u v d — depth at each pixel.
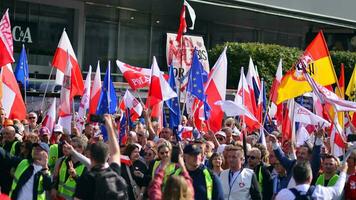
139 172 12.20
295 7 38.50
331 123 15.80
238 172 11.18
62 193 11.72
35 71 30.45
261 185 12.05
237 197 11.10
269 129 20.25
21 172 11.66
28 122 17.11
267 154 13.59
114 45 33.75
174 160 9.97
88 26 32.56
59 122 16.14
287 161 11.80
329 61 15.91
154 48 35.78
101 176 8.30
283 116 19.38
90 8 32.56
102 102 16.22
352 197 10.66
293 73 15.80
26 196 11.63
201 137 15.59
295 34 45.06
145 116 16.33
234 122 18.22
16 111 16.33
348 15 42.69
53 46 31.17
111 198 8.23
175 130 15.32
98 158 8.46
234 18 38.03
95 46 32.91
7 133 13.85
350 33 44.06
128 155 12.60
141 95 26.33
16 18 29.75
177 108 18.06
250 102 18.94
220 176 11.31
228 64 33.69
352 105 13.64
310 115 16.50
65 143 11.84
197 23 38.06
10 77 16.28
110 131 8.76
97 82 17.97
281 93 15.86
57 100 23.36
